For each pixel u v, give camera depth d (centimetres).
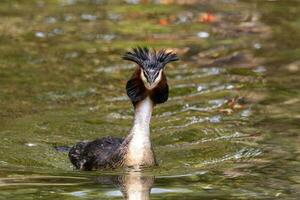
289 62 2047
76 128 1628
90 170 1398
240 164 1409
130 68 1991
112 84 1878
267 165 1395
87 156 1434
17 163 1434
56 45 2175
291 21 2433
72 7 2606
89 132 1616
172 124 1647
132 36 2288
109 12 2541
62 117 1683
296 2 2662
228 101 1777
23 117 1673
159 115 1700
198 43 2228
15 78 1902
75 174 1366
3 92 1809
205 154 1478
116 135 1599
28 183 1298
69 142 1560
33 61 2031
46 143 1548
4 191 1249
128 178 1326
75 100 1781
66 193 1234
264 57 2094
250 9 2586
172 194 1230
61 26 2370
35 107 1730
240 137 1564
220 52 2141
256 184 1284
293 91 1831
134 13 2536
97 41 2222
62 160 1463
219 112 1711
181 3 2664
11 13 2511
